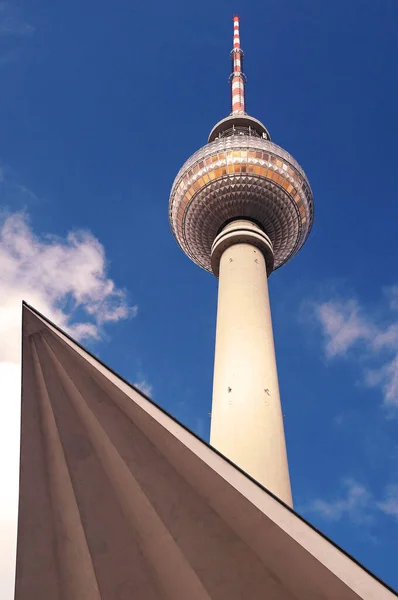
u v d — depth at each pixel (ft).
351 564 33.35
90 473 43.73
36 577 42.14
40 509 43.62
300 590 35.45
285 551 35.27
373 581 32.32
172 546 40.04
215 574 38.60
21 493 43.78
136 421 43.09
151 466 42.16
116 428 43.91
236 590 37.93
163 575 40.01
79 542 42.75
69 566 42.37
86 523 42.34
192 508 40.19
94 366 44.42
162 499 41.06
